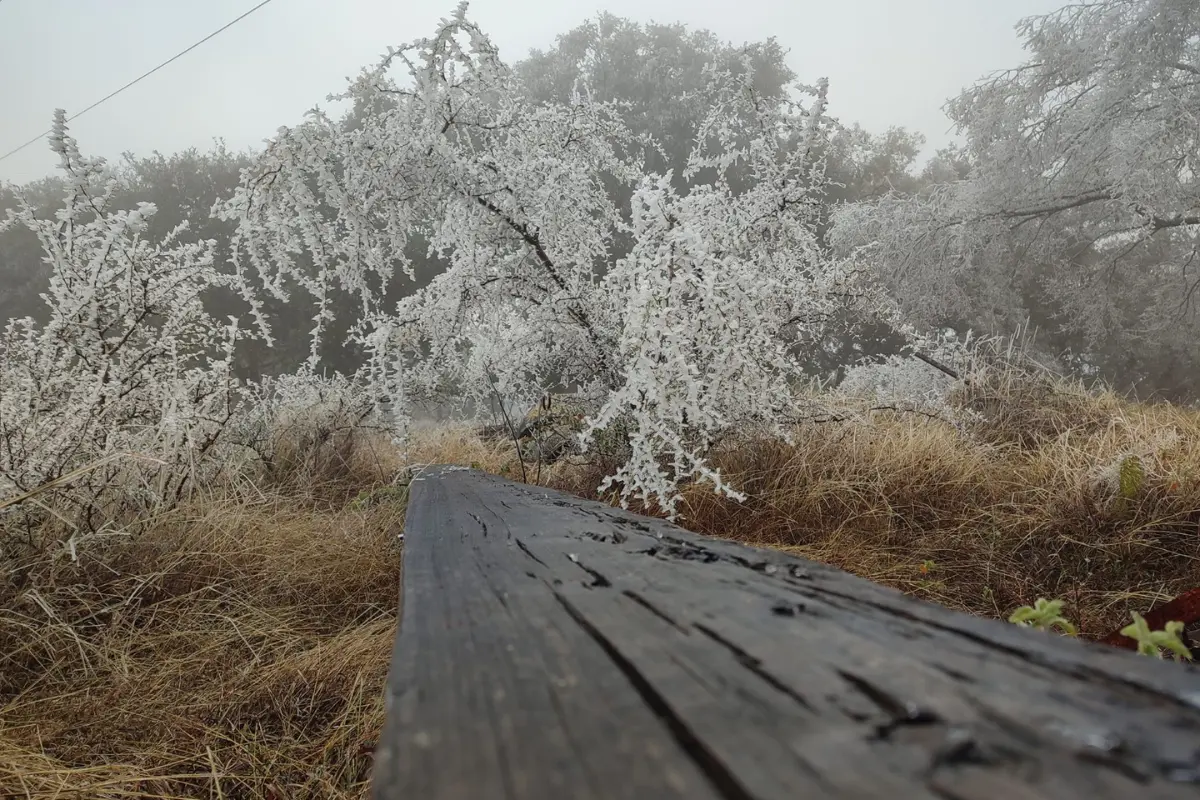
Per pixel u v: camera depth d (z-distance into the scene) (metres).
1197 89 10.45
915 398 5.10
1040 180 11.87
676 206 3.04
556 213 3.71
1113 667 0.42
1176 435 3.63
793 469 3.46
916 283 12.11
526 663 0.59
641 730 0.42
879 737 0.36
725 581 0.79
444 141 3.48
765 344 3.08
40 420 2.92
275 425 5.61
